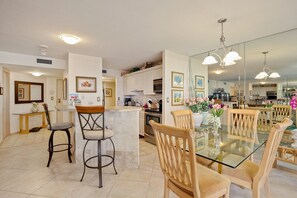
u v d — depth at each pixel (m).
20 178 2.26
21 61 3.79
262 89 3.07
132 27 2.42
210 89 3.84
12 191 1.96
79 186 2.08
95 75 4.12
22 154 3.21
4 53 3.60
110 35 2.72
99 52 3.73
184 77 4.04
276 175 2.35
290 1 1.75
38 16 2.07
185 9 1.92
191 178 1.15
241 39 2.91
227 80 3.56
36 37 2.79
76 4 1.81
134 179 2.27
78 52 3.71
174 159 1.25
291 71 2.69
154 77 4.43
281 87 2.83
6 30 2.49
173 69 3.77
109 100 7.85
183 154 1.16
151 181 2.22
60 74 5.57
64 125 2.79
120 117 2.67
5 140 4.27
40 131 5.37
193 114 2.49
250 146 1.80
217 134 2.15
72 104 3.50
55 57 4.13
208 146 1.81
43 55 3.94
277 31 2.56
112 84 7.92
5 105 4.64
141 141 4.31
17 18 2.12
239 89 3.38
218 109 2.14
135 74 5.34
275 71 2.88
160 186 2.10
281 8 1.90
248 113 2.41
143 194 1.93
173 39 2.91
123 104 6.14
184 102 4.02
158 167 2.66
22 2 1.75
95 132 2.22
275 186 2.07
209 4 1.82
